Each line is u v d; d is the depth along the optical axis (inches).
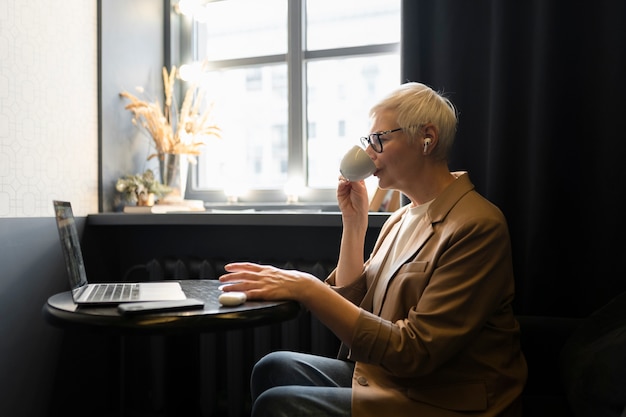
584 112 61.0
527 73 63.5
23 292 69.9
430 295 40.8
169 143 86.9
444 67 67.3
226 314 36.0
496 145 63.2
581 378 42.6
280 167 93.6
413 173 48.8
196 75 89.7
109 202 84.0
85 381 81.7
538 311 61.7
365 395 40.9
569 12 61.2
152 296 42.1
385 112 48.6
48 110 73.2
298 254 80.4
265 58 92.7
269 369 52.2
